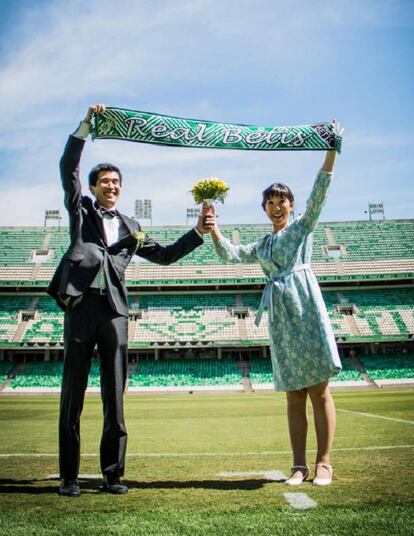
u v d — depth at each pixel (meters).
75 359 3.51
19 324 39.50
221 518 2.49
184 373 36.62
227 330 39.50
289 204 4.20
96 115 4.05
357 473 3.77
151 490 3.31
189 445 6.56
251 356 40.72
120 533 2.25
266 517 2.49
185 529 2.29
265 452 5.62
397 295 42.44
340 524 2.33
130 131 4.17
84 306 3.59
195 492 3.20
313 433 7.31
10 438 7.60
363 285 43.59
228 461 4.85
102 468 3.42
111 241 3.88
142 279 42.84
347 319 39.94
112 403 3.50
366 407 14.50
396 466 4.06
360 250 45.97
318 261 44.84
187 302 42.69
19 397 29.20
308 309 3.80
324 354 3.69
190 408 17.12
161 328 39.69
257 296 43.41
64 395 3.46
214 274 43.38
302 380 3.71
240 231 48.78
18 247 46.69
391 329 38.38
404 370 35.81
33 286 41.34
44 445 6.55
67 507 2.81
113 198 4.01
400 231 48.19
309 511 2.59
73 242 3.71
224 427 9.66
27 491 3.32
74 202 3.70
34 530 2.32
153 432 8.82
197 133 4.24
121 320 3.70
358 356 38.78
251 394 29.88
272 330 3.93
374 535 2.15
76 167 3.72
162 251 4.25
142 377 35.97
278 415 12.95
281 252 3.93
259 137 4.24
